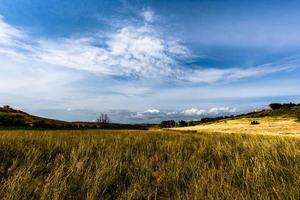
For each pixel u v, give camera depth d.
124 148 8.72
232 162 6.41
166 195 4.74
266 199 4.05
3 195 4.13
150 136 13.80
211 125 107.06
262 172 5.38
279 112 113.62
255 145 8.62
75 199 4.36
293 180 4.82
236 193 4.41
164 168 6.25
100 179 4.96
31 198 4.13
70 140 10.17
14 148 7.36
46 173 5.60
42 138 10.09
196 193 4.34
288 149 7.45
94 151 7.81
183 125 124.50
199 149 8.25
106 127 98.00
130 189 4.73
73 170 5.42
